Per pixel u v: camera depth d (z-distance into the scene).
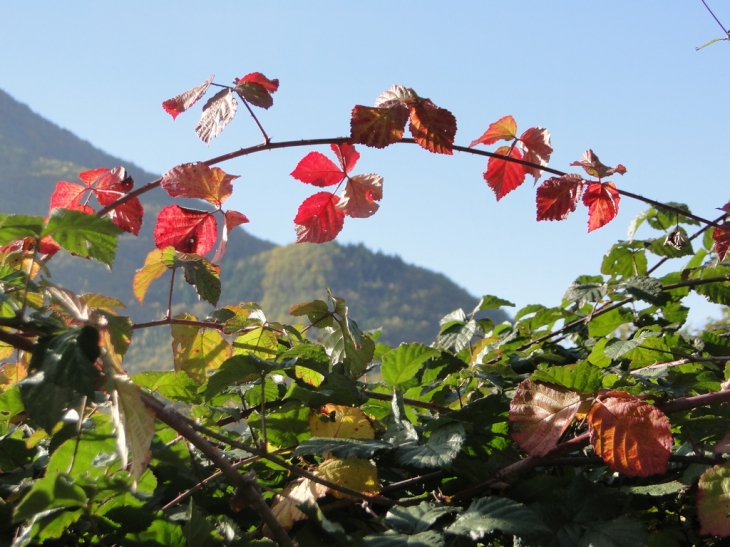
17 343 0.86
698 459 1.13
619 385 1.36
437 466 1.12
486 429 1.37
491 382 1.53
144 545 0.92
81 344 0.85
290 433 1.31
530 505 1.10
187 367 1.45
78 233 0.93
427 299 102.19
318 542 1.06
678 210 1.64
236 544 0.94
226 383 1.21
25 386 0.83
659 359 1.70
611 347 1.66
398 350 1.49
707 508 1.02
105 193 1.54
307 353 1.40
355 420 1.31
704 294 2.17
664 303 2.20
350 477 1.13
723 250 1.68
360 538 0.98
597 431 1.08
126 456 0.84
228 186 1.42
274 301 93.06
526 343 2.23
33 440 1.12
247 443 1.35
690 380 1.45
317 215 1.62
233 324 1.45
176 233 1.49
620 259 2.36
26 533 0.85
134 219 1.51
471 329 2.07
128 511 0.91
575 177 1.55
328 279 100.81
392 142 1.40
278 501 1.09
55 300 0.94
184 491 1.15
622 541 0.99
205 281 1.41
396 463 1.27
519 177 1.71
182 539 0.93
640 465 1.04
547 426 1.12
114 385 0.84
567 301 2.32
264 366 1.21
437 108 1.41
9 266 1.20
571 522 1.07
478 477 1.16
